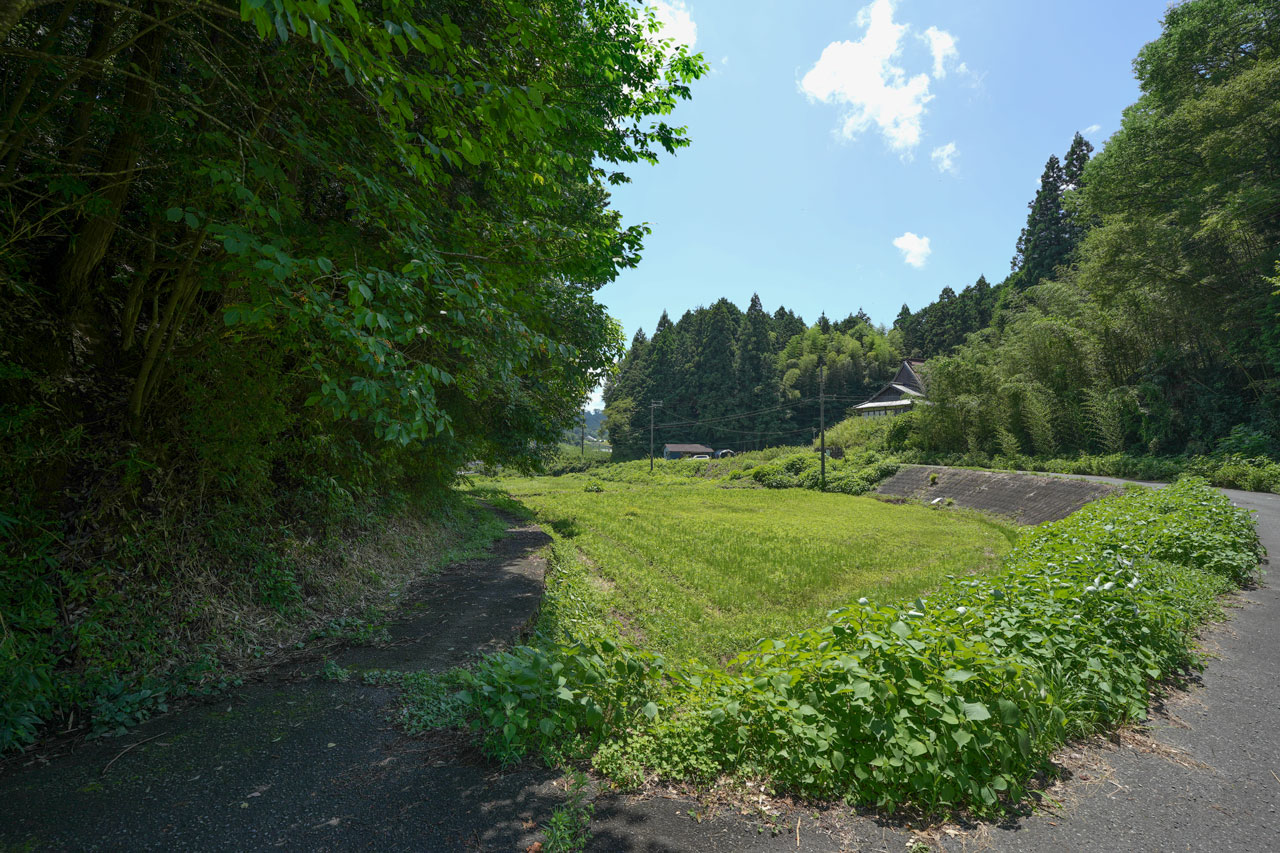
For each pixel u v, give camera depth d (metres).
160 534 4.68
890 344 78.19
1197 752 3.25
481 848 2.35
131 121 3.57
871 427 42.69
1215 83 22.67
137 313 4.63
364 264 3.97
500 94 3.11
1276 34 20.94
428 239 3.96
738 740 3.04
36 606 3.63
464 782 2.85
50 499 4.07
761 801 2.70
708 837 2.44
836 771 2.77
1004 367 30.55
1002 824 2.57
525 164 4.81
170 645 4.26
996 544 15.13
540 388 12.18
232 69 3.74
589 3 6.22
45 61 3.16
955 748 2.78
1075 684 3.65
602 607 8.26
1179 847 2.44
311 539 6.60
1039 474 22.95
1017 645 3.88
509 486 39.53
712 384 69.19
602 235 5.30
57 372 4.32
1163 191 23.81
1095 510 10.87
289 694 3.95
